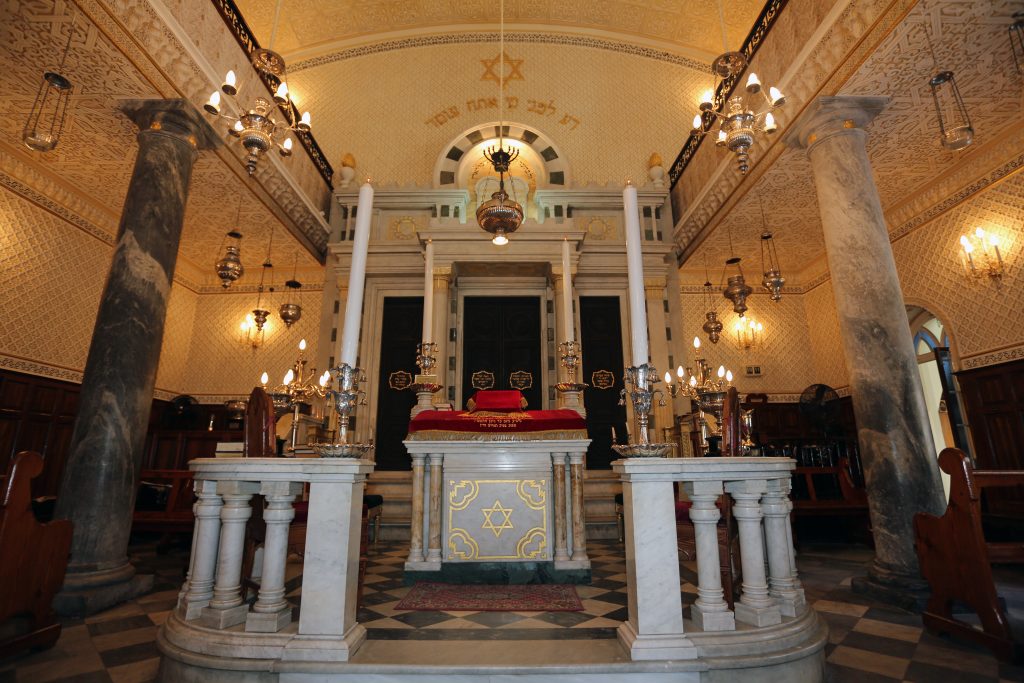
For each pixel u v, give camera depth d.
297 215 8.79
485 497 4.35
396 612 3.40
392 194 9.48
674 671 2.35
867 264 4.71
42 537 3.14
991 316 6.50
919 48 4.67
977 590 3.05
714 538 2.65
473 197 9.78
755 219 8.31
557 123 10.70
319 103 10.77
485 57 11.07
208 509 2.84
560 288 8.55
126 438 4.45
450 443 4.33
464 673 2.35
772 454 8.44
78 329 7.62
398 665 2.35
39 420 6.97
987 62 4.86
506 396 4.88
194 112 5.45
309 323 10.86
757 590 2.67
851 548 6.45
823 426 8.84
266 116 4.23
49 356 7.13
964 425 7.02
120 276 4.75
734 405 3.70
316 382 8.94
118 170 6.95
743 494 2.80
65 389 7.37
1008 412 6.29
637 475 2.57
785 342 10.82
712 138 8.21
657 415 8.69
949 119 5.75
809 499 6.90
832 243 4.97
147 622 3.63
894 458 4.29
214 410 10.29
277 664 2.35
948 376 7.23
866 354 4.56
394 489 7.66
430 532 4.27
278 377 10.62
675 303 9.52
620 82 11.00
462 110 10.74
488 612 3.39
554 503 4.34
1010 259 6.25
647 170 10.47
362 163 10.45
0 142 6.33
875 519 4.33
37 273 6.96
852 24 4.77
